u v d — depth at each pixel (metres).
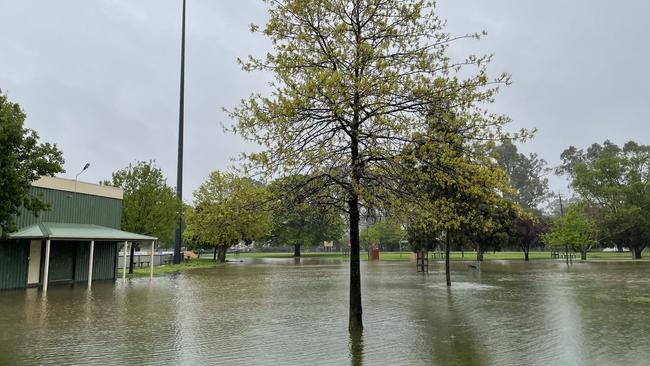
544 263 40.00
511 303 14.62
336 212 10.55
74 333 10.20
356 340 9.38
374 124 9.16
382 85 8.49
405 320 11.65
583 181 52.56
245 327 10.89
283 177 9.54
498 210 27.14
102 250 25.95
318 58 9.41
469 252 73.69
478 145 8.85
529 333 9.95
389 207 9.36
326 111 9.06
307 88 8.28
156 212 32.25
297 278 25.50
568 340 9.21
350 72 8.98
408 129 8.89
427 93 8.83
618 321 11.30
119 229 27.20
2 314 12.99
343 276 26.70
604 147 88.62
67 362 7.72
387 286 20.23
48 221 22.19
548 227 49.06
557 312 12.76
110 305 14.83
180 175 41.34
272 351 8.50
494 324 11.05
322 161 9.44
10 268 20.64
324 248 84.62
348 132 9.24
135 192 32.28
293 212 10.10
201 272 31.03
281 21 9.55
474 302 14.89
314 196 9.83
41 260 22.31
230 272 30.94
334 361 7.80
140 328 10.80
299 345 8.98
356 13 9.61
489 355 8.10
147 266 38.22
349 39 9.52
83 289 20.14
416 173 9.04
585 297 16.00
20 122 15.31
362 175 9.27
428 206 9.50
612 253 67.50
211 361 7.80
